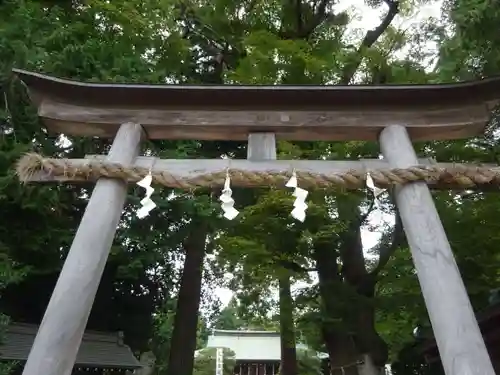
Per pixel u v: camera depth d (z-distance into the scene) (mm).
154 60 9477
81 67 7859
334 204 7699
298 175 4297
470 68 6965
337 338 8875
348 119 4746
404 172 4242
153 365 15391
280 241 7773
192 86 4672
